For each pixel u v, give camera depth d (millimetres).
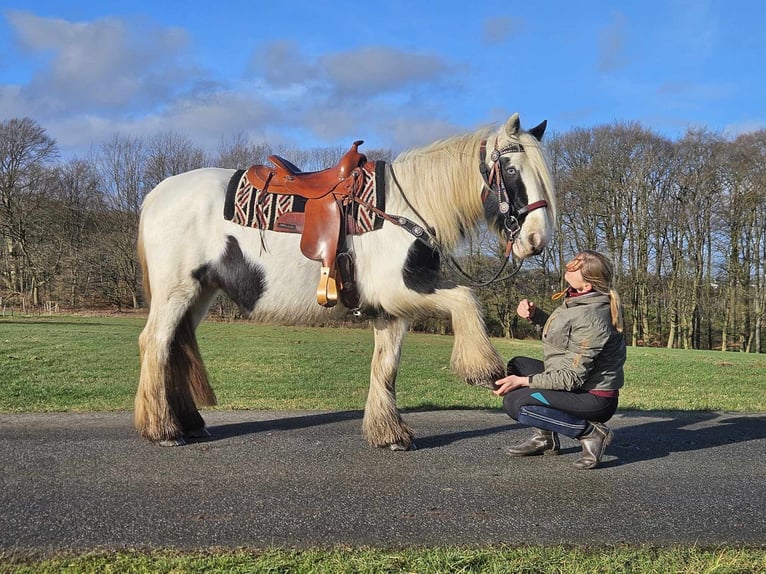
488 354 4148
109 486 3553
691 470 4117
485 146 4402
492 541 2891
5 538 2820
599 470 4074
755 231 30594
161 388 4473
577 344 3920
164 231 4527
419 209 4410
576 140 31594
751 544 2910
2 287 38875
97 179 39844
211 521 3066
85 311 36625
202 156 38344
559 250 32188
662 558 2715
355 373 11164
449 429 5273
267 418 5793
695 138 30719
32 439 4648
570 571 2557
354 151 4547
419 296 4238
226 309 32469
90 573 2508
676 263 31672
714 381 10953
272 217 4449
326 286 4281
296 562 2611
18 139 37844
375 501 3389
